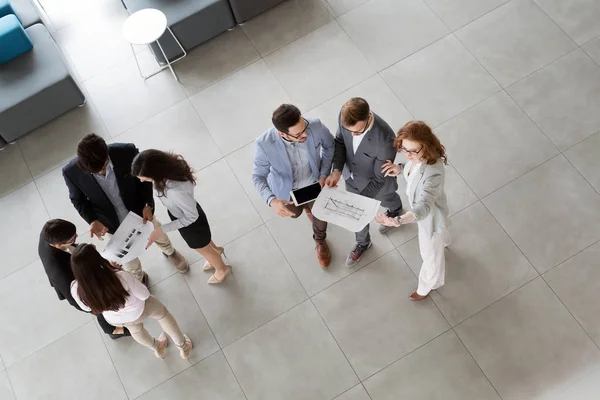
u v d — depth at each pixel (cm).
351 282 397
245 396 373
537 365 355
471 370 360
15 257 437
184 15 479
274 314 395
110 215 349
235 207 435
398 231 409
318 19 509
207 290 409
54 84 465
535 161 419
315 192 326
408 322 379
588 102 435
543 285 378
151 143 471
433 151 282
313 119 310
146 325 403
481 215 406
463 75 463
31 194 463
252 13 508
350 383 367
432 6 498
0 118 461
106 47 529
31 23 495
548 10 479
